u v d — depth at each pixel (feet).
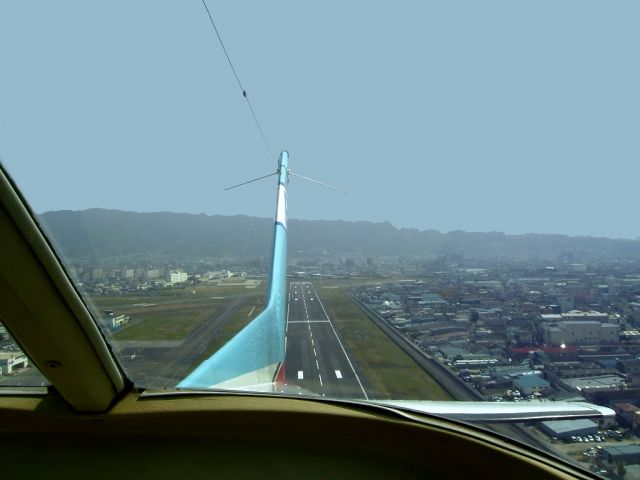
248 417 8.28
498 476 8.54
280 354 38.14
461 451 8.52
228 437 8.37
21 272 6.95
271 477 8.31
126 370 8.60
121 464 8.18
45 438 8.21
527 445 9.00
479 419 17.52
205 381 21.77
